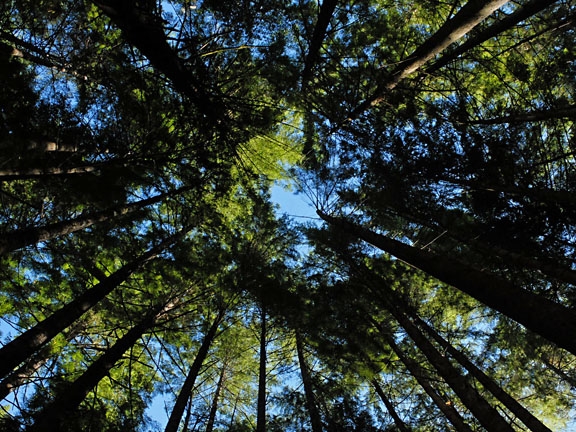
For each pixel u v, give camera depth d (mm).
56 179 5543
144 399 8547
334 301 9648
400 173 7090
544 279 6613
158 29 3689
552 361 9656
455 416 8406
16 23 5863
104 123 5828
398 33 8781
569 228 5504
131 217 7477
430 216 7516
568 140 6156
